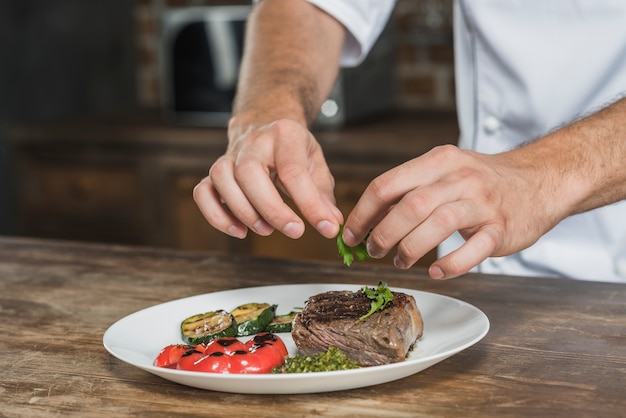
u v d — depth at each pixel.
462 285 0.95
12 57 2.32
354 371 0.66
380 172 1.89
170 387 0.71
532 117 1.15
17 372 0.76
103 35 2.57
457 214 0.70
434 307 0.83
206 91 2.17
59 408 0.68
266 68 1.08
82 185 2.22
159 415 0.67
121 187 2.18
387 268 1.02
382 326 0.73
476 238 0.71
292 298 0.89
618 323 0.82
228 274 1.02
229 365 0.70
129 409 0.68
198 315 0.83
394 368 0.67
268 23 1.15
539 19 1.13
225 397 0.69
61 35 2.46
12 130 2.25
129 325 0.81
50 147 2.22
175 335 0.82
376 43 2.15
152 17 2.61
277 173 0.84
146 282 1.00
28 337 0.84
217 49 2.12
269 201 0.79
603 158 0.79
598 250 1.12
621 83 1.11
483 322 0.76
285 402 0.68
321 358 0.70
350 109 2.03
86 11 2.52
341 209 1.95
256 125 0.97
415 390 0.69
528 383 0.70
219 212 0.85
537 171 0.77
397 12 2.30
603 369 0.72
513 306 0.88
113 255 1.11
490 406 0.66
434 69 2.29
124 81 2.64
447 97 2.29
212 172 0.83
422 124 2.05
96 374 0.75
